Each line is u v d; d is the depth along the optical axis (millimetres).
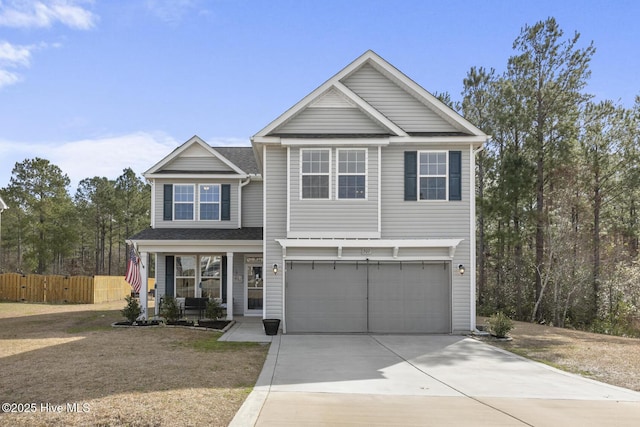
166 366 10055
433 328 15930
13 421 6395
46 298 30375
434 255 16000
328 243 15617
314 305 15945
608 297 25469
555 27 23250
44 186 46094
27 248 51438
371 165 15828
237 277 21219
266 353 12234
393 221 15992
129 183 50531
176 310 18047
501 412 7418
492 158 26141
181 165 21281
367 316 15938
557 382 9625
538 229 24469
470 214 16016
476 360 11727
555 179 23906
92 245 58094
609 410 7633
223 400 7656
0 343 13133
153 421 6500
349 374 9977
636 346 14312
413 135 16000
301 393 8352
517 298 25000
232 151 24156
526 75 23875
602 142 24922
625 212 30156
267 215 16062
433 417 7090
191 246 18703
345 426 6590
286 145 15812
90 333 15359
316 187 15828
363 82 17031
